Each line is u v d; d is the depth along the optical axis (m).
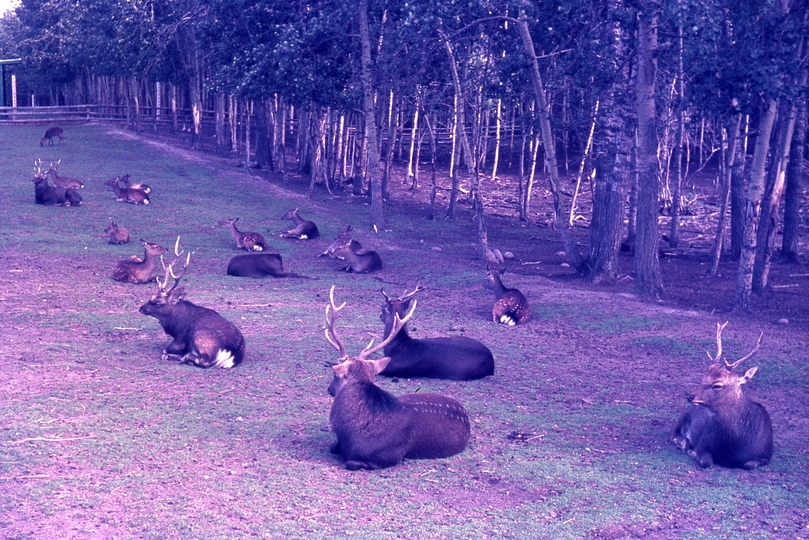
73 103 64.88
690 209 35.66
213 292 15.16
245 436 7.64
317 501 6.30
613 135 18.61
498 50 22.38
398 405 7.18
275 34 27.83
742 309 15.47
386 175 33.47
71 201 24.05
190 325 10.09
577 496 6.71
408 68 23.42
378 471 7.00
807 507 6.65
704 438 7.68
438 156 48.94
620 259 23.39
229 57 31.56
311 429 7.98
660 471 7.40
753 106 14.90
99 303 13.34
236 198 27.48
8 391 8.33
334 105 30.14
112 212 23.58
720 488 7.01
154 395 8.65
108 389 8.71
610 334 13.14
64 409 7.91
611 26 18.00
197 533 5.63
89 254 18.08
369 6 25.47
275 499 6.28
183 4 38.34
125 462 6.79
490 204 35.97
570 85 21.03
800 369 11.16
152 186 28.50
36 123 49.31
